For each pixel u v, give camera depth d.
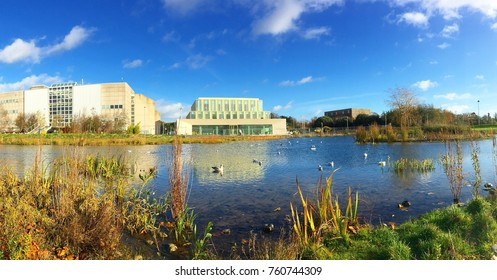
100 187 8.35
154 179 11.26
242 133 73.31
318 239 4.55
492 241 4.51
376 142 32.84
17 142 29.25
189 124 72.88
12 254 3.76
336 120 90.75
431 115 47.41
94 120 41.53
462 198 7.98
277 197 8.51
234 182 10.87
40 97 82.25
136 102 85.75
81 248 4.34
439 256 4.06
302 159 18.33
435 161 15.23
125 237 5.43
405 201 7.41
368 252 4.38
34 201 6.12
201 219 6.54
